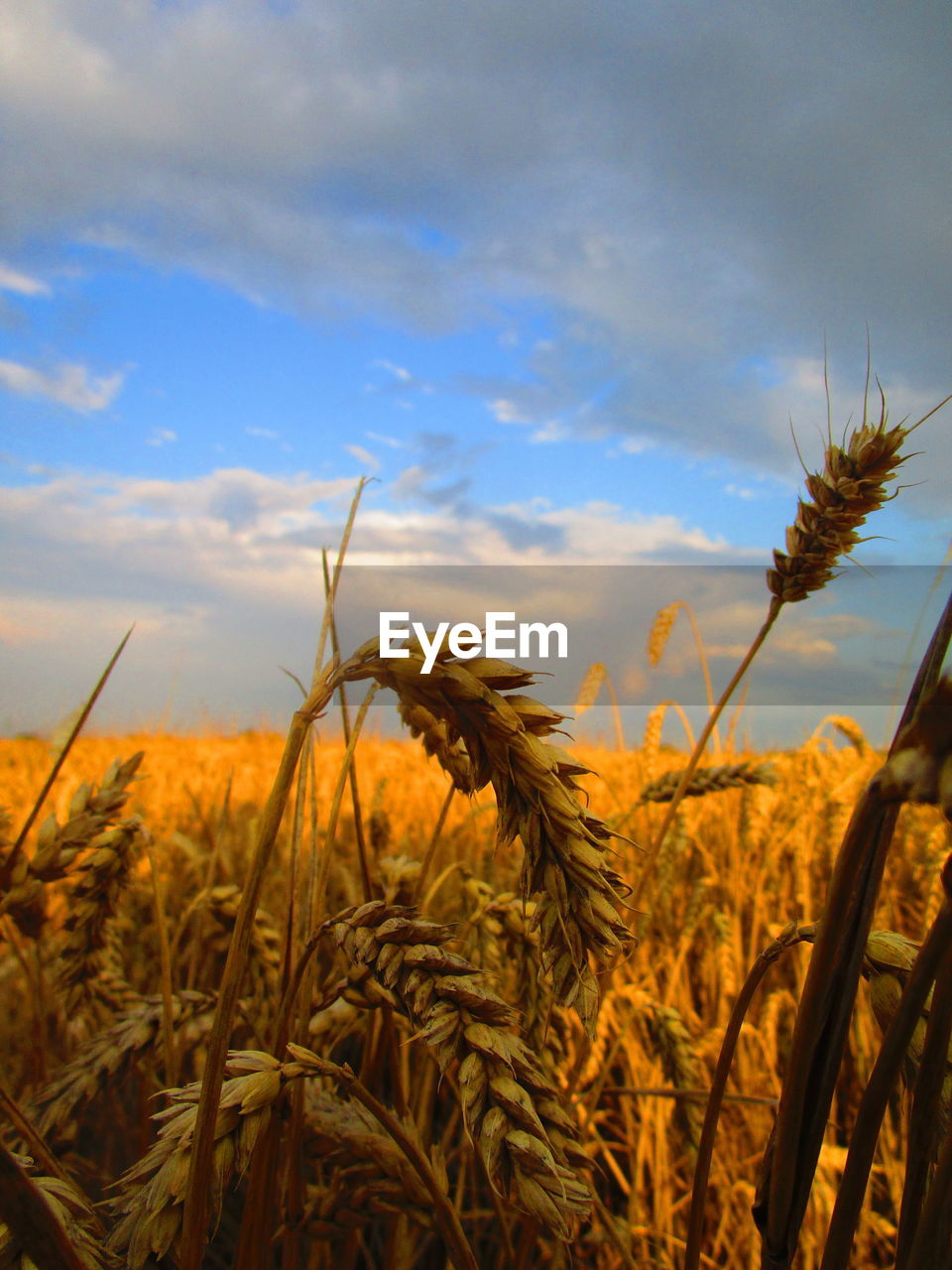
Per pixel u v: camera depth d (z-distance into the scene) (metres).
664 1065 0.46
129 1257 0.21
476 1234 0.43
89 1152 0.47
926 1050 0.20
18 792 0.64
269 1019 0.37
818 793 0.83
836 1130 0.53
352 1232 0.29
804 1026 0.20
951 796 0.16
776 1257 0.21
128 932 0.57
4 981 0.51
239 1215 0.46
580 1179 0.24
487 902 0.39
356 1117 0.30
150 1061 0.37
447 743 0.24
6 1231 0.19
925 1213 0.18
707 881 0.66
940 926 0.18
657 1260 0.43
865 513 0.35
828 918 0.19
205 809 0.88
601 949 0.20
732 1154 0.52
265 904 0.61
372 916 0.25
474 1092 0.22
